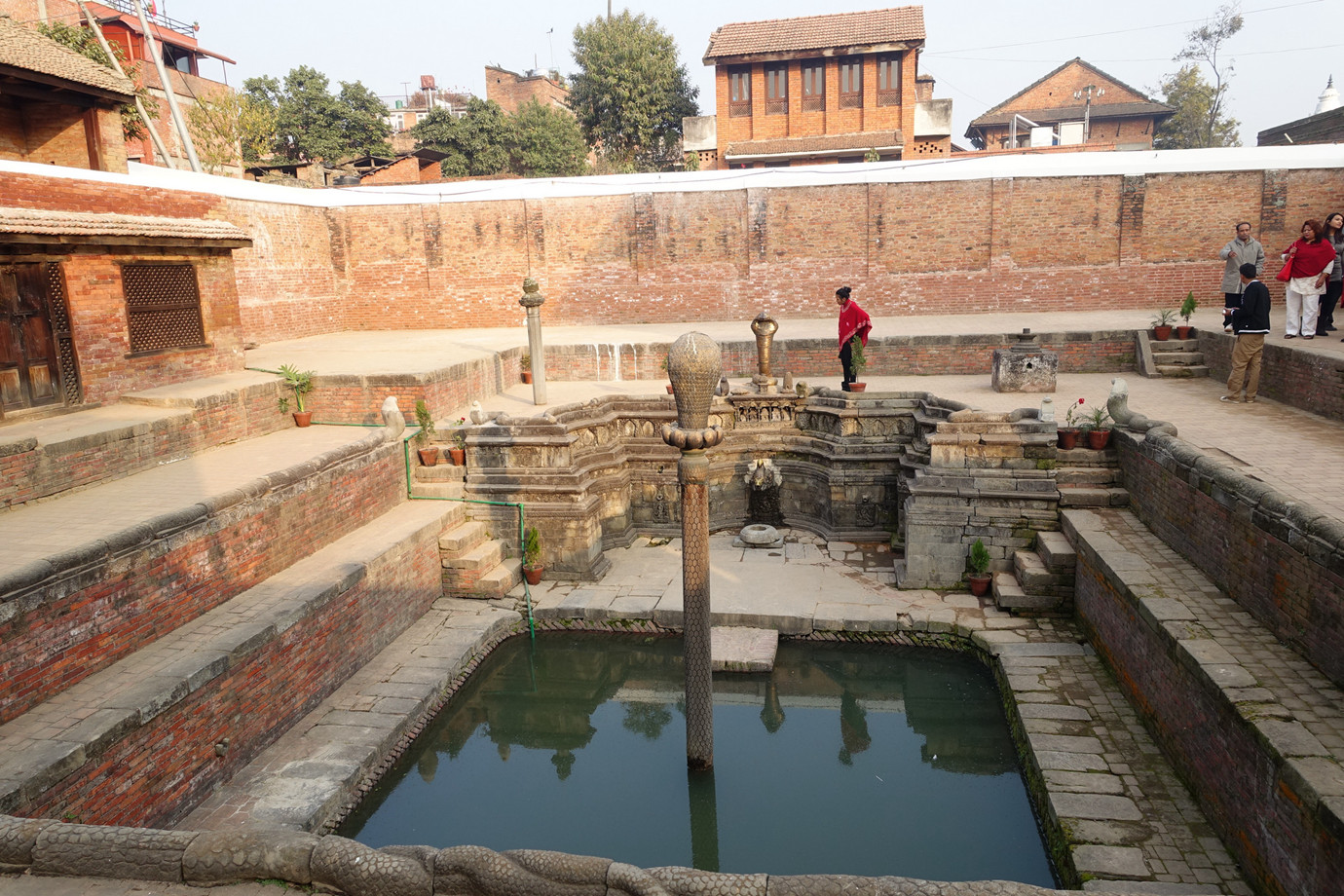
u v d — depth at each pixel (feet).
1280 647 19.72
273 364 44.37
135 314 34.71
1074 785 20.67
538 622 33.24
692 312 64.13
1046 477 32.19
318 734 24.36
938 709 27.76
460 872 11.37
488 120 111.65
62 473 27.02
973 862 20.49
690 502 21.06
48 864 12.03
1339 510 21.25
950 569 33.30
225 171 81.56
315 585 26.53
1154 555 26.40
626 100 103.55
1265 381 37.17
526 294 40.42
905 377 47.21
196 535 24.04
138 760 19.17
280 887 11.68
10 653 18.54
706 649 22.36
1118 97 133.90
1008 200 58.59
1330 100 102.68
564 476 35.65
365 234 66.39
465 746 27.17
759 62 90.12
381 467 34.60
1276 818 15.62
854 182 60.13
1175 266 57.72
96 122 46.70
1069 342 46.21
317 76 108.27
